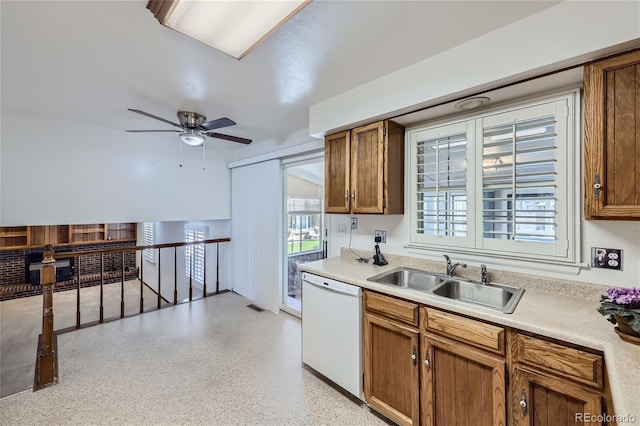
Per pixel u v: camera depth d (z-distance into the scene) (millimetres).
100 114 2789
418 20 1404
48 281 2320
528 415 1268
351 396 2049
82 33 1479
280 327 3238
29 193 2873
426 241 2254
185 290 5617
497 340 1347
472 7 1319
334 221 3021
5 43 1570
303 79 2045
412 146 2305
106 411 1874
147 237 7195
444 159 2131
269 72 1926
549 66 1362
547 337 1218
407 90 1876
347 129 2396
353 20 1393
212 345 2801
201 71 1901
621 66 1227
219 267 4844
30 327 3926
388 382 1809
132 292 6277
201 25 1309
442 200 2150
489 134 1881
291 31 1478
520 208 1775
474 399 1439
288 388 2135
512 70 1447
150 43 1573
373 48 1651
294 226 4219
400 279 2271
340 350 2055
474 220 1974
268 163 3830
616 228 1485
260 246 3973
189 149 4090
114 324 3301
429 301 1590
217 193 4441
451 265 2039
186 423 1782
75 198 3143
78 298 3201
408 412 1711
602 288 1515
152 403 1956
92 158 3240
